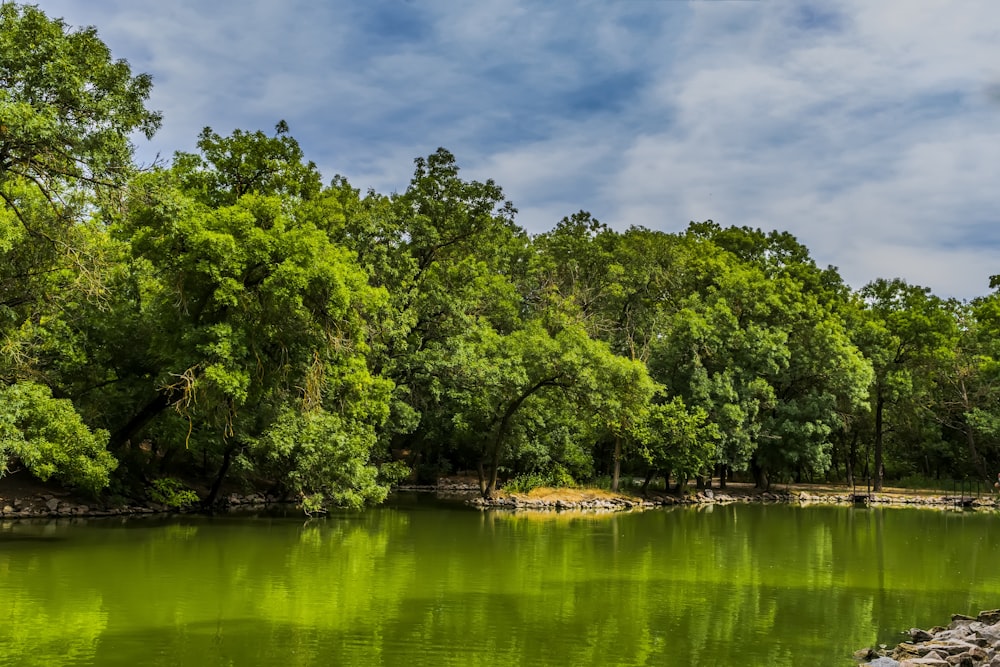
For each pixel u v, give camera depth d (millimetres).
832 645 13039
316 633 12789
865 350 57625
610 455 52906
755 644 13000
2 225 18547
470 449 49312
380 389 30734
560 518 34125
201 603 14672
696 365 48625
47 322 24578
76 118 17219
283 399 28250
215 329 23281
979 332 59375
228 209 24172
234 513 30375
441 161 40031
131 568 17859
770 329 52969
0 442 19016
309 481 28578
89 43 17609
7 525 24250
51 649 11500
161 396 26562
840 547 26172
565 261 57188
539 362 37938
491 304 46531
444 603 15359
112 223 24156
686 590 17531
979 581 19672
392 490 48094
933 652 12078
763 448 53312
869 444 65312
